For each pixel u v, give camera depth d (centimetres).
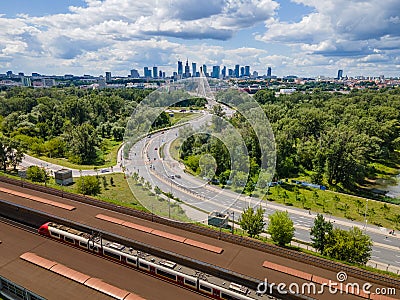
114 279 3178
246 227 5156
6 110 15762
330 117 11956
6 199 4809
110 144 12462
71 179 8050
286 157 8681
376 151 10244
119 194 7162
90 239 3644
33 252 3569
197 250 3488
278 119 11431
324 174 8700
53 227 3906
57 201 4831
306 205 6969
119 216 4334
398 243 5497
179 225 4059
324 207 6912
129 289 3038
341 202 7194
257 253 3475
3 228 4109
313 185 8181
